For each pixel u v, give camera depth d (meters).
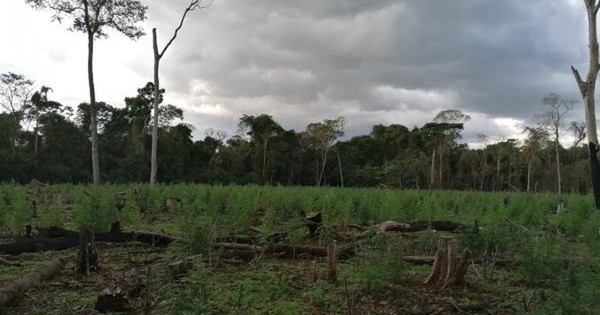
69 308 5.48
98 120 59.56
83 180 49.00
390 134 83.06
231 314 5.70
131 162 51.91
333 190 24.61
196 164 62.81
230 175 59.06
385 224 11.64
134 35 26.33
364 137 82.69
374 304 6.41
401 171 66.75
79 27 24.89
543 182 75.62
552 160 79.12
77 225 10.52
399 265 6.93
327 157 71.81
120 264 8.59
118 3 24.91
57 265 8.05
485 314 6.05
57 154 50.66
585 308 4.94
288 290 6.84
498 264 8.70
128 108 59.97
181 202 14.80
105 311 5.67
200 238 8.45
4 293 5.99
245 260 9.00
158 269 7.34
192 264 6.77
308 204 14.98
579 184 70.94
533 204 16.16
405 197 18.17
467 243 8.18
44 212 14.30
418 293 6.87
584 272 5.56
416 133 81.12
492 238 8.12
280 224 12.44
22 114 51.50
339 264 8.79
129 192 18.70
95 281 7.39
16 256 9.20
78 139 53.28
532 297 6.23
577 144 62.28
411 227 11.58
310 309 6.14
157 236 10.23
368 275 6.67
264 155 62.97
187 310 4.96
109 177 49.44
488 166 75.69
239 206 11.82
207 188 20.84
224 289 6.74
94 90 25.72
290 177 70.56
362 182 70.69
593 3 15.12
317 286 7.07
